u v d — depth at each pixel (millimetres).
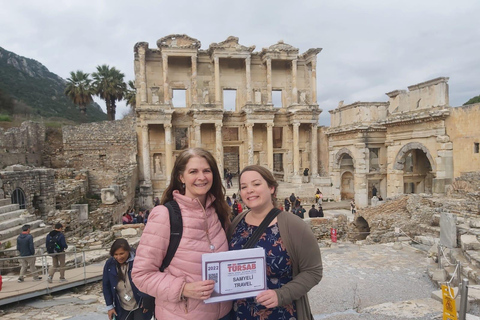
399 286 11664
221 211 4348
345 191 43094
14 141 37156
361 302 10344
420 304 8672
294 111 44344
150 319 6195
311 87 47438
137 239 18641
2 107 63625
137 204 39781
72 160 42750
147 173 41562
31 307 10766
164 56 41781
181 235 3688
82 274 13250
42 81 98188
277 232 3949
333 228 20641
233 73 46219
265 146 47438
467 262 11930
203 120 42344
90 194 36719
